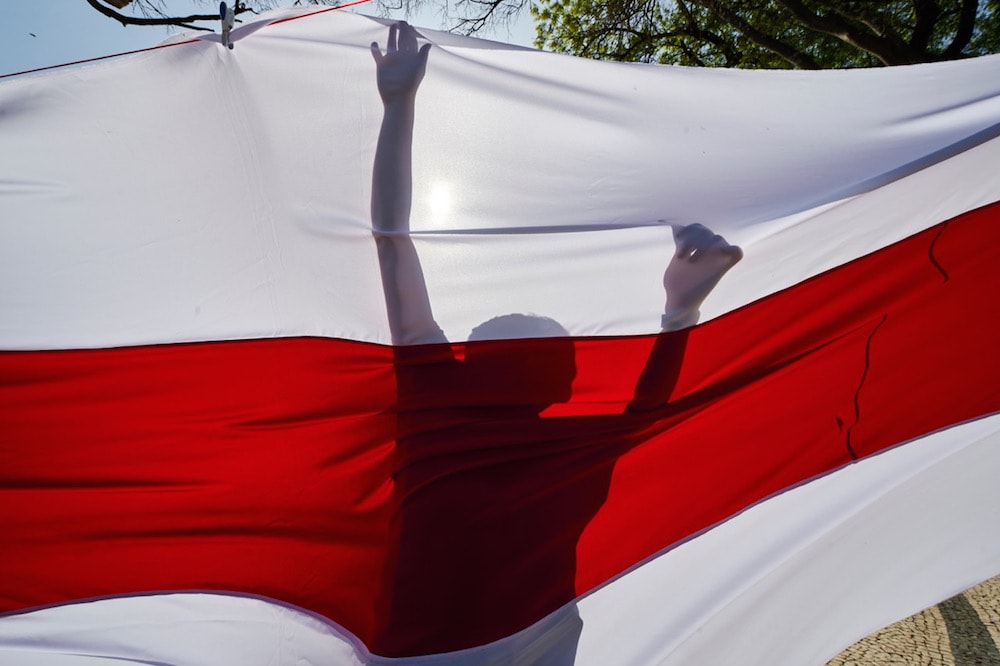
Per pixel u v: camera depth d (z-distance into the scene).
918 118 2.05
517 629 1.69
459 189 1.96
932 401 2.06
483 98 1.99
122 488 1.92
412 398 1.91
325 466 1.91
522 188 1.97
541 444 1.86
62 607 1.87
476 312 1.94
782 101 2.14
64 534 1.90
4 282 1.88
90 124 1.84
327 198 1.93
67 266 1.90
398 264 1.94
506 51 2.05
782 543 1.96
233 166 1.90
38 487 1.91
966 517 2.05
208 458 1.93
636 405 1.94
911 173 1.86
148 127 1.86
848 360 2.03
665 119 2.07
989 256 1.99
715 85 2.15
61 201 1.86
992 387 2.07
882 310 2.03
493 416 1.88
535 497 1.81
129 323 1.93
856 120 2.10
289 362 1.95
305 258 1.94
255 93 1.89
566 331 1.94
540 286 1.95
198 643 1.84
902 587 2.04
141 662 1.84
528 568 1.76
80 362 1.93
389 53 1.95
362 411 1.93
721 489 1.95
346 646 1.75
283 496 1.90
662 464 1.93
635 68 2.12
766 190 1.98
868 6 6.18
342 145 1.92
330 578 1.81
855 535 2.01
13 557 1.89
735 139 2.09
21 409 1.91
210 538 1.88
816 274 1.98
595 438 1.89
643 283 1.95
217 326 1.96
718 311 1.98
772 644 1.96
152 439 1.93
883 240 1.97
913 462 2.05
